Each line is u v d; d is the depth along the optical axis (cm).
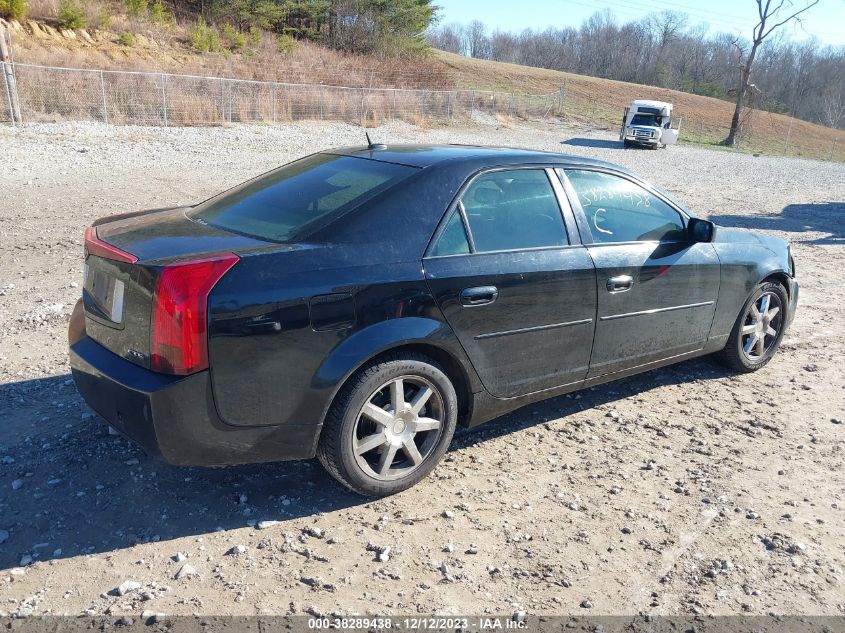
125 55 2772
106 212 962
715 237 438
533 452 388
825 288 792
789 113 9944
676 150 3528
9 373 445
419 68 3953
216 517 312
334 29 4447
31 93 1964
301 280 291
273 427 296
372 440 320
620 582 285
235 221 341
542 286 361
